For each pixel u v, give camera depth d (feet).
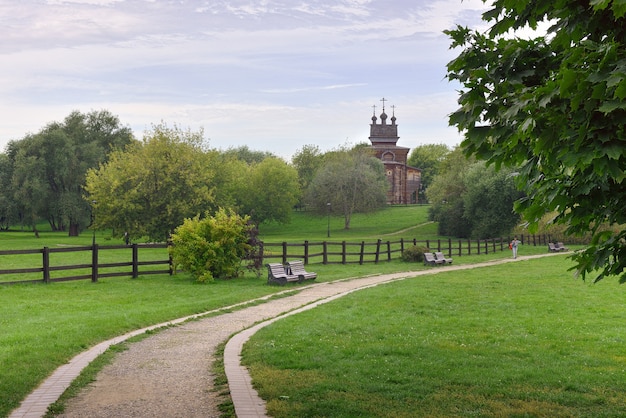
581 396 26.48
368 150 338.95
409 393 26.43
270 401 24.85
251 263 85.46
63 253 150.20
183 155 166.91
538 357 34.42
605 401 25.84
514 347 37.09
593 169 17.66
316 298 63.36
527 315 50.34
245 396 25.90
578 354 35.40
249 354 34.37
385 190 306.35
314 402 24.81
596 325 45.42
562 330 43.14
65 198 238.68
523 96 17.88
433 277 86.99
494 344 37.99
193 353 36.17
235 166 284.00
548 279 83.25
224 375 29.91
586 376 29.94
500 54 21.18
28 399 25.77
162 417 23.56
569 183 19.75
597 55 16.28
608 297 62.90
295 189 297.94
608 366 32.45
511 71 20.54
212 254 78.89
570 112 16.90
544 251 166.71
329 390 26.71
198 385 28.37
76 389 27.63
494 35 20.98
